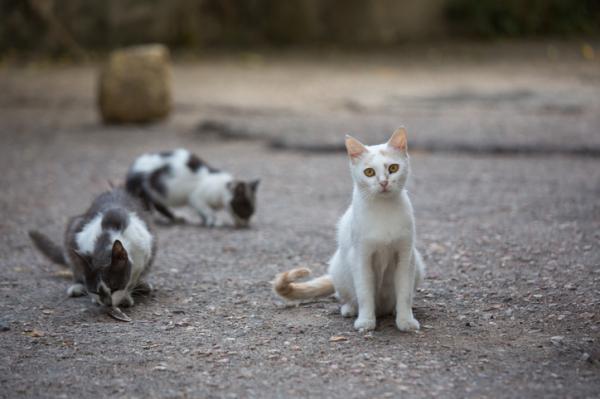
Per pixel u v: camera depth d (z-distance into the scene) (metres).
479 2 26.30
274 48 24.52
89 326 5.77
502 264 7.05
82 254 5.98
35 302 6.32
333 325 5.71
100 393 4.64
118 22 23.14
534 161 11.66
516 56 22.98
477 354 5.11
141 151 12.82
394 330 5.56
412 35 25.97
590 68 20.64
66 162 12.06
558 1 27.22
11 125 14.94
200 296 6.46
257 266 7.32
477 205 9.30
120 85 14.83
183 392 4.64
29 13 22.08
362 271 5.48
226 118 15.22
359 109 15.88
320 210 9.46
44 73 20.27
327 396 4.55
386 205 5.36
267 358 5.12
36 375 4.90
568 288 6.32
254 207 8.83
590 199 9.36
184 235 8.52
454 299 6.21
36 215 9.23
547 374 4.79
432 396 4.52
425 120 14.53
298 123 14.50
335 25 25.38
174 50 23.70
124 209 6.41
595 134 12.91
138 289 6.52
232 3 24.62
